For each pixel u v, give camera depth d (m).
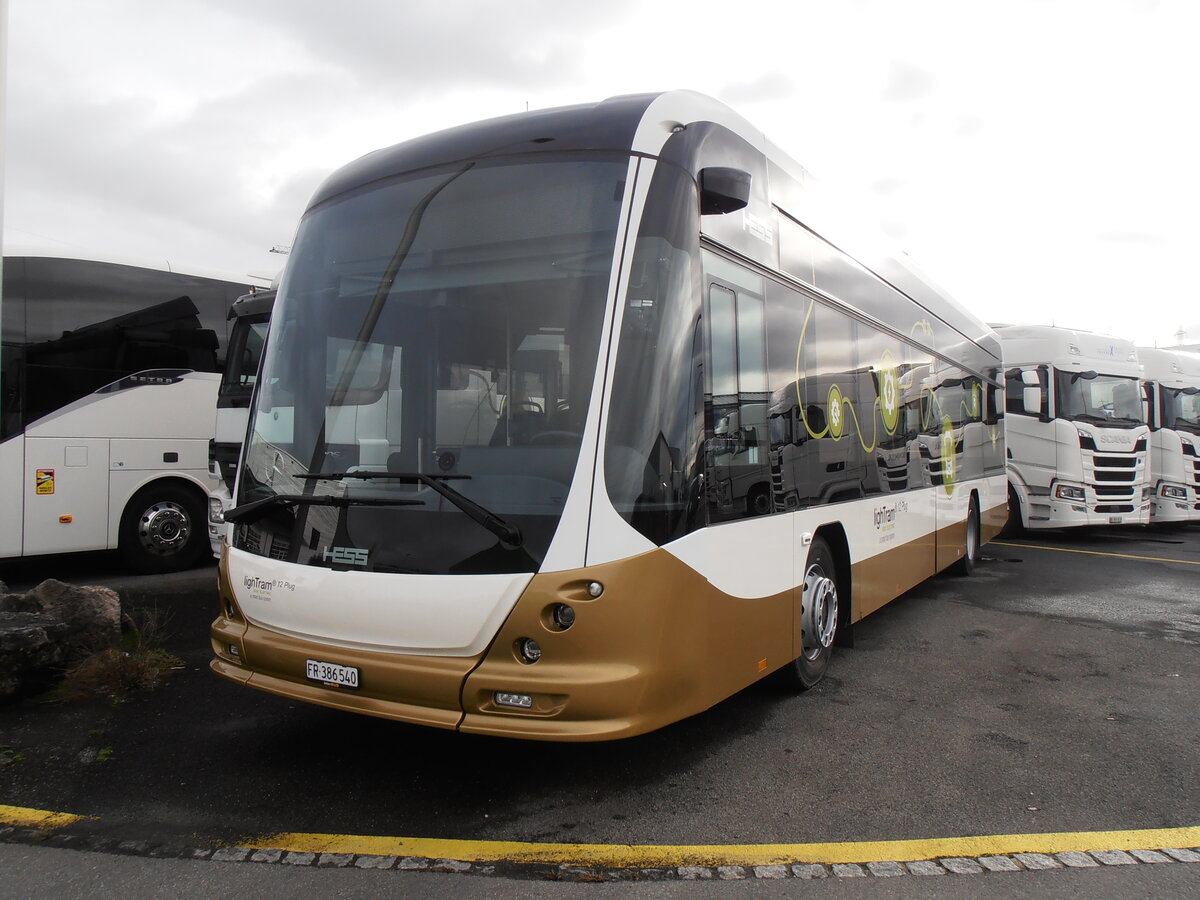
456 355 4.15
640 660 3.79
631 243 4.01
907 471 7.90
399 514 4.00
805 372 5.67
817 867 3.62
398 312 4.34
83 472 9.69
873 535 6.86
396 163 4.71
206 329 10.73
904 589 7.75
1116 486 15.45
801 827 3.98
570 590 3.71
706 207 4.41
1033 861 3.69
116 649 6.22
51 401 9.50
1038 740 5.14
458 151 4.54
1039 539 16.34
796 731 5.24
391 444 4.18
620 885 3.45
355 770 4.57
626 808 4.16
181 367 10.50
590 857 3.67
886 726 5.35
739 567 4.57
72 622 6.19
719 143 4.67
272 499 4.36
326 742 4.97
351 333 4.44
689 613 4.04
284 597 4.25
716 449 4.41
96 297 9.90
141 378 10.16
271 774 4.52
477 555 3.80
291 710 5.52
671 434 3.98
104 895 3.36
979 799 4.31
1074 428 15.26
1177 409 17.78
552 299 4.04
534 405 3.94
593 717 3.69
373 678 3.95
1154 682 6.38
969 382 10.86
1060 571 11.75
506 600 3.73
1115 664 6.87
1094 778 4.59
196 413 10.59
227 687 5.96
